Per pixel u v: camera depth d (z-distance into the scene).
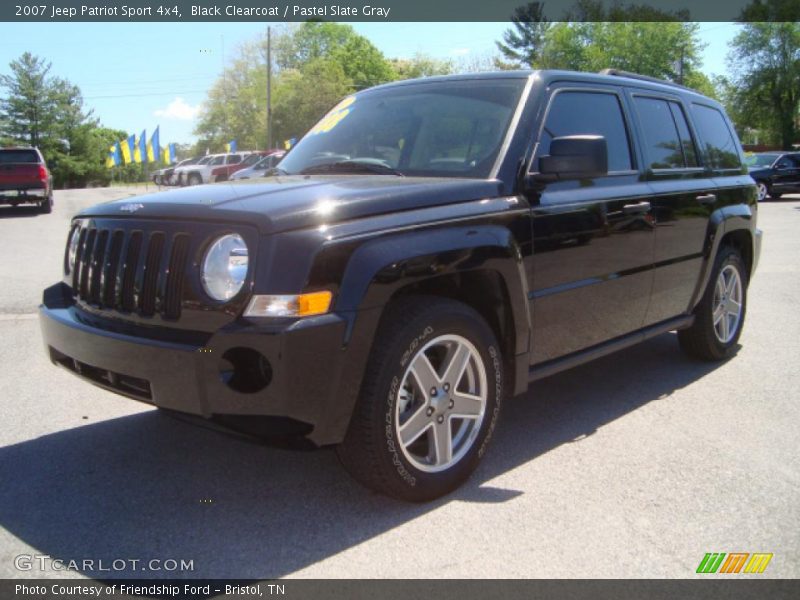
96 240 3.08
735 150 5.48
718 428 3.91
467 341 3.08
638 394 4.52
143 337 2.74
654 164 4.37
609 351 4.02
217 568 2.53
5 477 3.25
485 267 3.06
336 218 2.69
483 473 3.34
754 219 5.42
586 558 2.62
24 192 17.94
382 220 2.80
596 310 3.83
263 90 62.81
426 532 2.79
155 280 2.78
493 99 3.68
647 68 57.38
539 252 3.39
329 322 2.56
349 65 76.31
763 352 5.48
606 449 3.62
